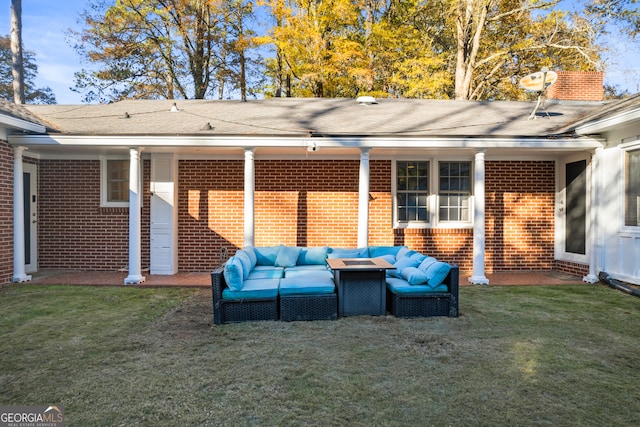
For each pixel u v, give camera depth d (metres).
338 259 6.38
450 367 3.85
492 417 2.93
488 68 19.59
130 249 7.95
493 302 6.48
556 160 9.62
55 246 9.48
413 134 7.94
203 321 5.40
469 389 3.38
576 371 3.76
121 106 10.70
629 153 7.41
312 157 9.52
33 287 7.53
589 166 8.46
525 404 3.13
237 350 4.30
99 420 2.89
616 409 3.06
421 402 3.15
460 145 7.92
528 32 18.17
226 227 9.48
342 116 9.73
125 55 20.36
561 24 16.56
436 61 18.19
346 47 17.94
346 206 9.55
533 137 7.88
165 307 6.13
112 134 7.74
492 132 8.27
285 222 9.54
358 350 4.30
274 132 8.10
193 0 19.84
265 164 9.52
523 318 5.54
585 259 8.65
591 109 10.13
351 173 9.53
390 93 19.81
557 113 9.92
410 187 9.67
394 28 19.61
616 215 7.70
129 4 20.22
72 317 5.54
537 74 9.32
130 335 4.79
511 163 9.62
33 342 4.52
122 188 9.59
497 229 9.63
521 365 3.90
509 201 9.63
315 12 18.47
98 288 7.52
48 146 8.00
